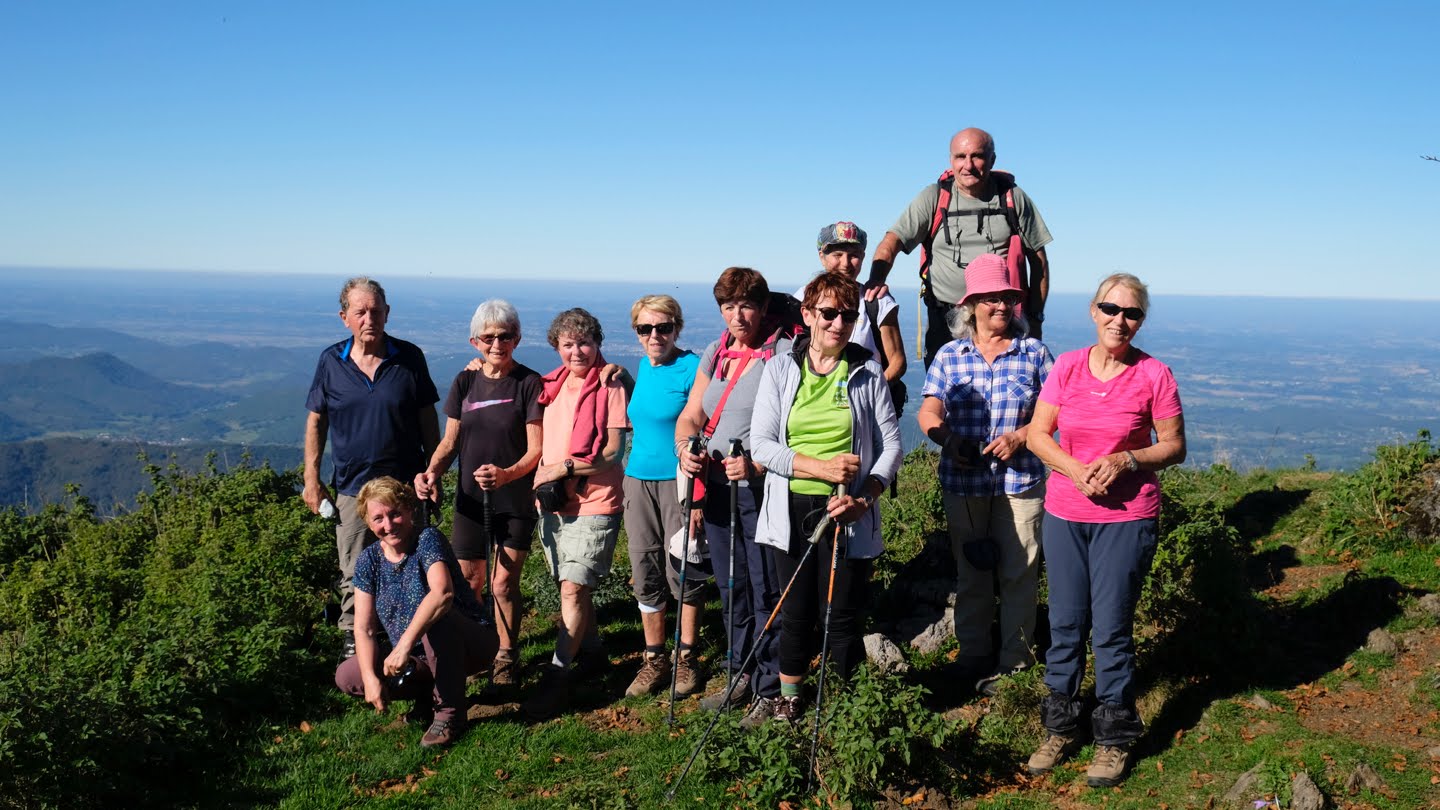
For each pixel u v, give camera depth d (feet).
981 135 20.66
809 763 15.61
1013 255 20.45
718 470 18.01
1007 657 17.97
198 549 31.96
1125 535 14.93
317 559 28.76
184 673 19.69
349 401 21.08
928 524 25.21
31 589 31.50
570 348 19.98
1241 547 23.17
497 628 21.38
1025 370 17.65
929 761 15.64
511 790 16.65
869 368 16.40
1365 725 15.71
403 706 20.48
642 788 16.06
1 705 16.49
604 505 20.07
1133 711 15.21
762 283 17.81
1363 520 23.03
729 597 17.65
